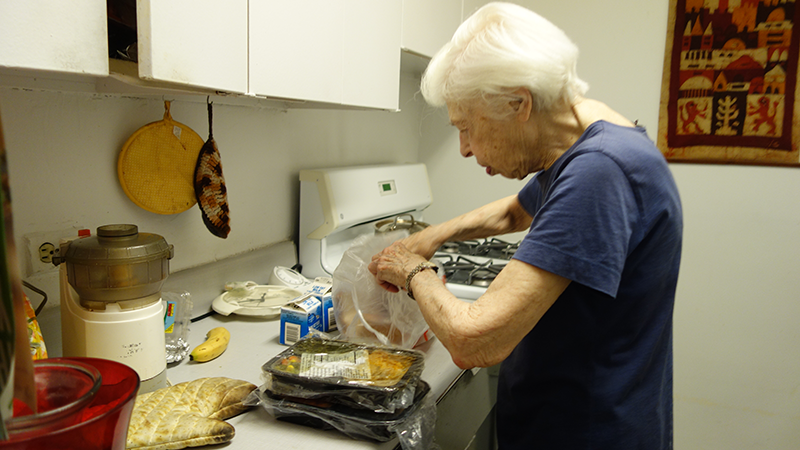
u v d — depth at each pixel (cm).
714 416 196
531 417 97
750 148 178
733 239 185
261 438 78
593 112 84
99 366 57
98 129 104
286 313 113
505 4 82
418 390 88
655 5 184
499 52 76
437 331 82
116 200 110
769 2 171
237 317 131
